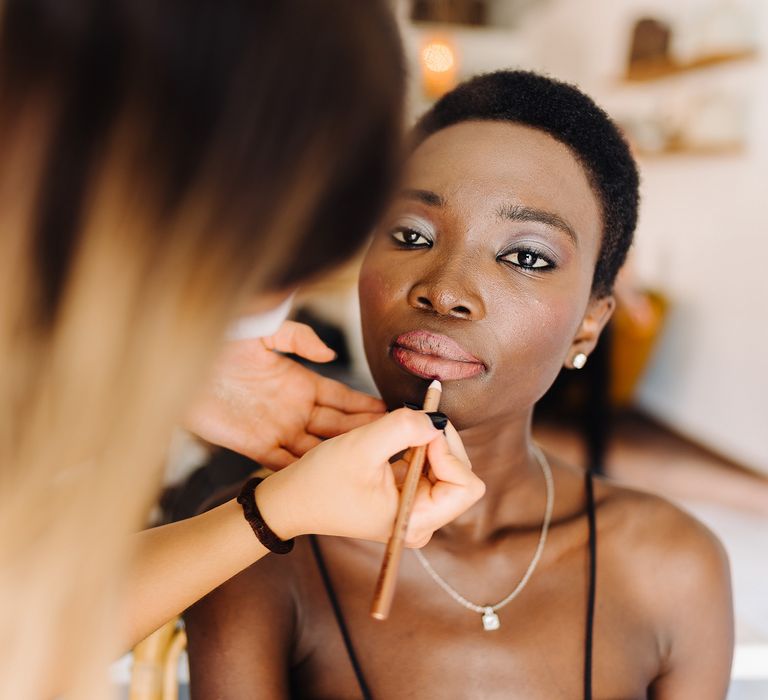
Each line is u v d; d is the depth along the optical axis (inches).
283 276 15.4
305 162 13.4
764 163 135.4
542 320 26.4
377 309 26.8
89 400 13.7
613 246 29.6
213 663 27.4
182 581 20.8
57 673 16.6
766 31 133.7
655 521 31.6
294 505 20.7
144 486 14.9
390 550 19.3
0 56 12.2
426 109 28.5
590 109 27.9
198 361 14.1
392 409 27.5
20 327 13.7
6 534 14.9
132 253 13.1
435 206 26.3
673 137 155.7
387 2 14.1
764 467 133.0
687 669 31.0
